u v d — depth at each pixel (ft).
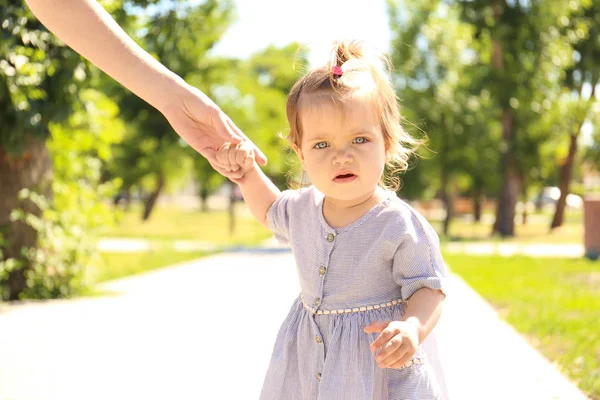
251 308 27.48
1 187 29.78
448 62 107.24
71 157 33.63
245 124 112.06
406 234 8.51
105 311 26.84
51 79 27.81
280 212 9.40
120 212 34.12
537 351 19.40
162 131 115.24
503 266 46.93
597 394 15.19
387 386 8.64
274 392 9.18
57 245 30.60
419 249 8.51
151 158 121.70
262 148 113.19
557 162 118.21
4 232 29.76
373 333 8.63
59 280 30.81
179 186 162.71
